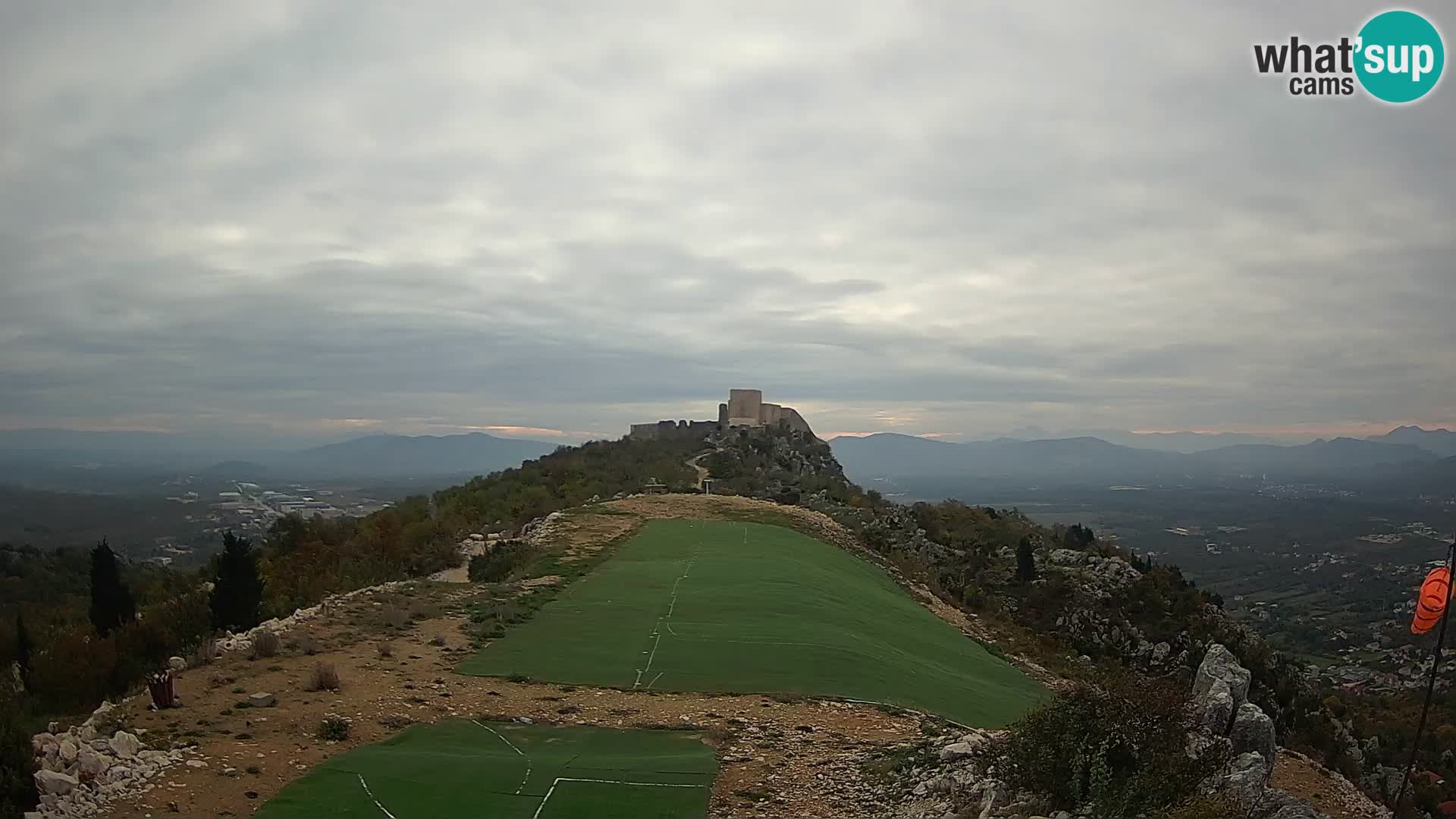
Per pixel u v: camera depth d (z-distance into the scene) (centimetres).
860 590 4516
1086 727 1412
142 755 1541
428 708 2044
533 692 2267
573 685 2358
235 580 3606
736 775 1741
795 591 3741
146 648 3081
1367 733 5569
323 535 6625
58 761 1384
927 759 1797
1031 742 1436
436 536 5812
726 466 9444
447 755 1720
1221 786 1305
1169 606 6988
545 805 1510
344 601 3222
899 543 7562
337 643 2588
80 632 3172
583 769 1689
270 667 2256
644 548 4747
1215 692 1556
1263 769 1395
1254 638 6819
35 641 3800
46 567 7712
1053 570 7438
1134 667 6094
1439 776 4819
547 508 6881
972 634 4722
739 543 5006
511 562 4222
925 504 10656
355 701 2016
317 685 2086
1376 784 4522
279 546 6488
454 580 4397
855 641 3061
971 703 2725
